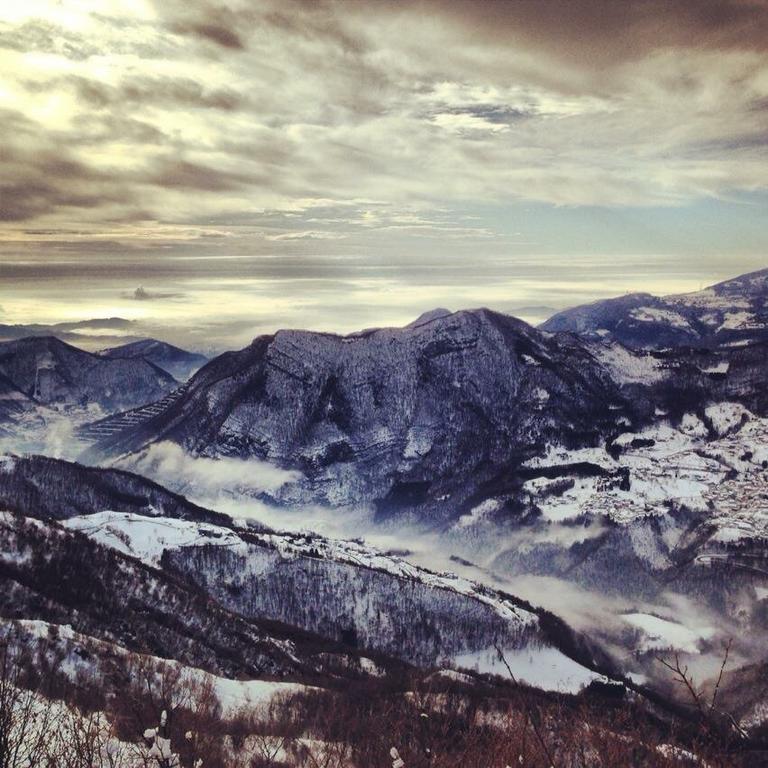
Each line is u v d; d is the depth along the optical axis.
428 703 141.25
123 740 85.75
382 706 151.00
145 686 144.12
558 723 104.31
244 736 121.06
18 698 88.81
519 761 82.06
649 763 88.00
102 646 168.25
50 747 81.31
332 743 117.31
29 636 159.38
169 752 63.38
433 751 93.06
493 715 124.44
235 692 167.88
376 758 109.69
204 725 112.00
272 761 110.75
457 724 114.25
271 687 176.88
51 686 128.75
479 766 90.75
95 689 133.88
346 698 167.00
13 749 78.12
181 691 147.25
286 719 144.38
